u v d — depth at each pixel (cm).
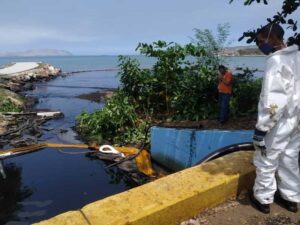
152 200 344
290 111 332
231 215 369
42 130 1516
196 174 397
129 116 1331
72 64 10600
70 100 2470
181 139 918
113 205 334
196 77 1343
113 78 4509
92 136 1341
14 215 799
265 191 366
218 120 1089
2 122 1585
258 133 335
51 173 1041
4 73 3956
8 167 1098
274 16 707
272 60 321
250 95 1144
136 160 1041
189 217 360
